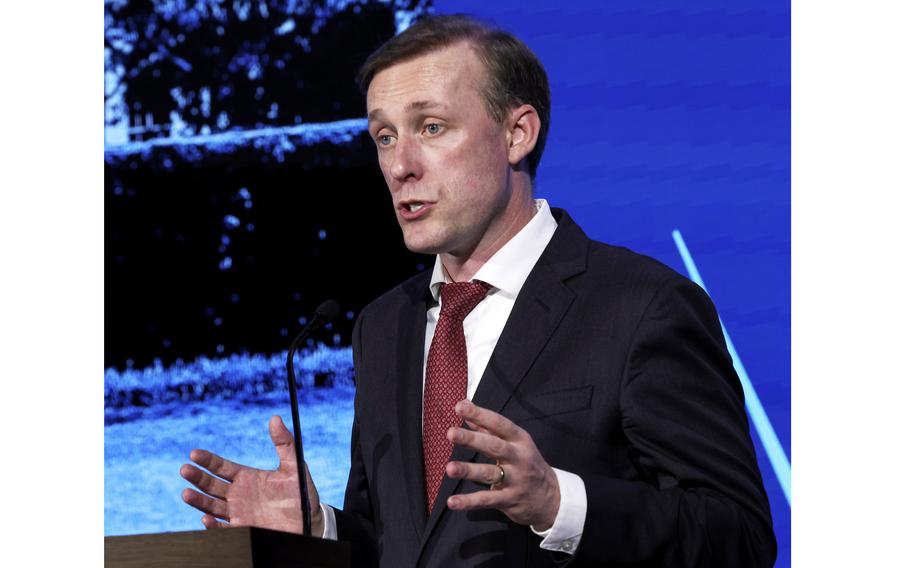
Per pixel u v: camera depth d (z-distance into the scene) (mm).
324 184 11047
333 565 5023
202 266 10906
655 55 10344
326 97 11102
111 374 10531
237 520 5949
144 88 11062
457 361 6344
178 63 11133
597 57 10398
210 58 11156
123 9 11078
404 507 6121
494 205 6441
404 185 6371
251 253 10953
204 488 5949
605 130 10320
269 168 11078
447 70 6387
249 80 11141
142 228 10805
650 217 10195
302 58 11141
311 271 10945
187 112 11070
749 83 10227
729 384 6113
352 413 10734
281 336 10859
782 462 9586
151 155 10930
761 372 9797
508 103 6547
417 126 6395
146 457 10516
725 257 10047
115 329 10609
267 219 11000
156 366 10656
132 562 4730
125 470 10445
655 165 10234
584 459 5820
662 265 6359
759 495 5758
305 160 11078
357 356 7133
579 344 6066
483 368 6320
